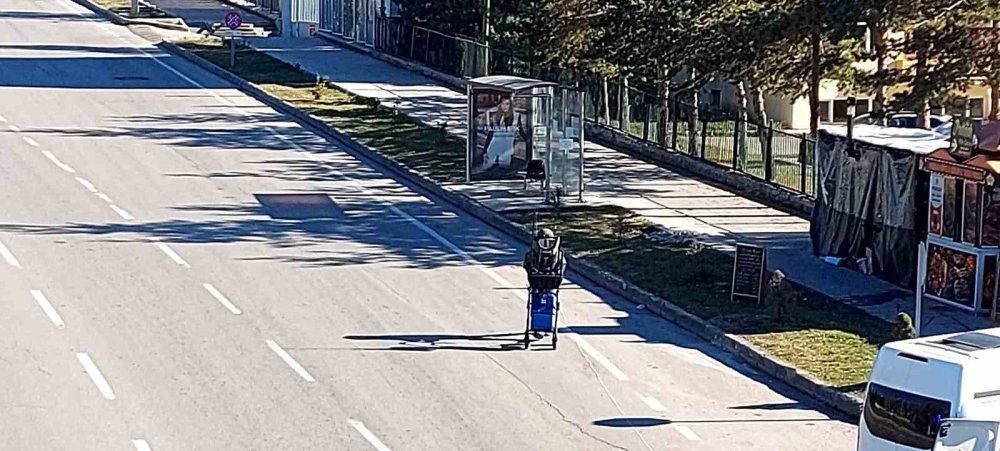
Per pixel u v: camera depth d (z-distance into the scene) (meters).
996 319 21.58
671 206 30.64
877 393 13.74
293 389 18.09
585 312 22.59
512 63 45.22
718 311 22.02
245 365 19.08
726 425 17.20
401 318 21.81
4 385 17.92
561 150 30.88
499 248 27.34
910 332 18.58
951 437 13.02
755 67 34.06
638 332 21.45
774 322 21.39
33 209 29.38
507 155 32.88
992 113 31.80
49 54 54.50
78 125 40.16
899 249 23.72
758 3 34.12
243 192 32.03
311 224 28.95
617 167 35.28
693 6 35.12
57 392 17.70
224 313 21.75
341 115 42.00
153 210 29.72
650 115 37.22
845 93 40.03
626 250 26.22
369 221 29.47
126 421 16.67
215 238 27.25
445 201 31.86
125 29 63.16
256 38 61.41
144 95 45.97
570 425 17.03
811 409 17.98
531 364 19.59
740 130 33.16
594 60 39.00
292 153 37.22
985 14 29.50
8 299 22.23
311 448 15.88
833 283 24.00
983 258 21.84
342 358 19.56
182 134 39.31
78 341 20.00
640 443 16.42
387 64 54.22
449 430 16.67
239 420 16.80
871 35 35.34
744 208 30.56
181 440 16.03
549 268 20.19
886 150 23.92
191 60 53.75
